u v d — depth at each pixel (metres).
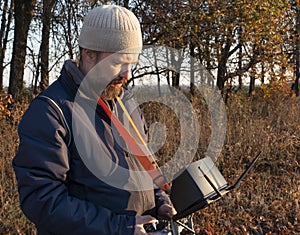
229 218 4.55
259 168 6.15
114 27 1.36
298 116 7.90
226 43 8.59
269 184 5.56
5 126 5.55
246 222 4.50
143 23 8.51
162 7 8.38
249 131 6.54
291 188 5.38
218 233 4.25
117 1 8.77
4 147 5.00
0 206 4.23
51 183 1.30
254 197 4.98
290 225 4.50
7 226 3.91
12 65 8.47
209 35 8.50
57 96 1.38
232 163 5.92
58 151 1.31
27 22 8.66
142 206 1.51
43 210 1.29
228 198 4.86
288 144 6.56
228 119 6.72
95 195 1.39
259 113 7.80
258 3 8.05
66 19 9.77
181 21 8.38
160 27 8.38
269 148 6.39
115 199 1.41
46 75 9.19
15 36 8.59
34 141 1.31
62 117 1.35
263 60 8.55
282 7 8.48
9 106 7.66
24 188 1.30
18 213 4.05
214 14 8.09
